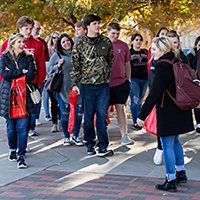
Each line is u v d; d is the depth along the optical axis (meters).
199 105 4.09
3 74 4.89
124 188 4.10
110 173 4.68
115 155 5.57
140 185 4.20
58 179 4.48
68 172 4.76
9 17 12.18
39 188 4.18
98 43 5.43
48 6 11.55
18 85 4.93
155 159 5.04
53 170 4.87
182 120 3.95
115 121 8.71
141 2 11.38
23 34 5.32
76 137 6.36
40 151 5.92
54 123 7.54
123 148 6.00
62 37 6.16
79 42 5.46
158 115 4.02
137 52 7.67
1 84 5.07
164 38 4.06
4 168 4.98
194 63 6.71
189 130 4.00
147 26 13.13
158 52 4.07
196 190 4.00
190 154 5.59
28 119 5.10
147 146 6.12
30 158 5.50
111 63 5.63
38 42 6.06
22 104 4.94
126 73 6.37
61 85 6.12
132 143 6.18
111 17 11.35
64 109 6.23
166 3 11.34
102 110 5.52
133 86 7.64
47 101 9.10
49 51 7.93
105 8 10.65
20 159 4.99
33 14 11.97
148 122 4.98
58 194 3.98
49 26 13.90
